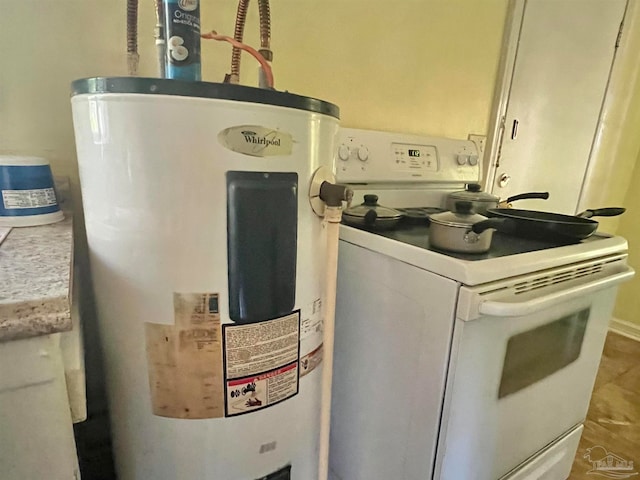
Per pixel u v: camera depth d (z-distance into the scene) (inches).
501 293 30.0
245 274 24.6
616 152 92.9
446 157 57.4
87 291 40.6
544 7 66.8
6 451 18.3
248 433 28.1
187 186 22.5
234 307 25.0
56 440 19.2
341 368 42.6
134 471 29.1
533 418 39.4
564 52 73.0
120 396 27.8
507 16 64.2
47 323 16.8
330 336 30.9
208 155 22.3
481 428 33.6
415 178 53.5
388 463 38.4
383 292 36.0
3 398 17.6
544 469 43.8
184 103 21.4
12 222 29.1
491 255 31.9
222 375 26.0
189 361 25.4
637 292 97.2
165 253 23.5
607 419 66.1
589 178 89.2
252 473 29.1
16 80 35.0
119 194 23.0
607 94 84.4
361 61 52.7
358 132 49.5
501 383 34.0
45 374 18.1
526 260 31.4
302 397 30.5
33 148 36.7
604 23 77.0
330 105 27.0
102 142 22.6
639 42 86.2
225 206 23.3
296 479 32.4
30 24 34.6
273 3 44.7
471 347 30.3
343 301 40.8
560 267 34.0
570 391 43.1
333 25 49.3
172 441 27.1
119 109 21.6
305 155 25.6
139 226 23.3
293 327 27.9
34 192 29.7
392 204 52.7
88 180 24.3
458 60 61.6
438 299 30.6
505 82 67.0
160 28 26.7
